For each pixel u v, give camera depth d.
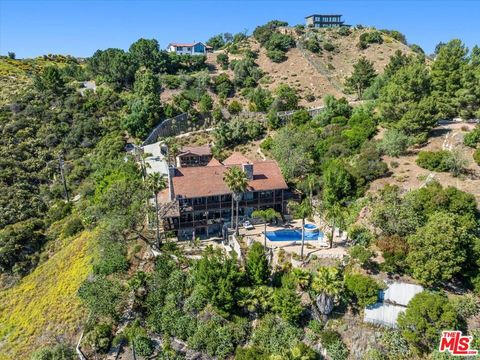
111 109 106.50
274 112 99.06
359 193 59.91
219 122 104.56
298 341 41.34
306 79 124.25
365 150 66.31
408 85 69.88
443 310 38.72
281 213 64.81
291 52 139.62
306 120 94.50
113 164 82.56
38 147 92.81
